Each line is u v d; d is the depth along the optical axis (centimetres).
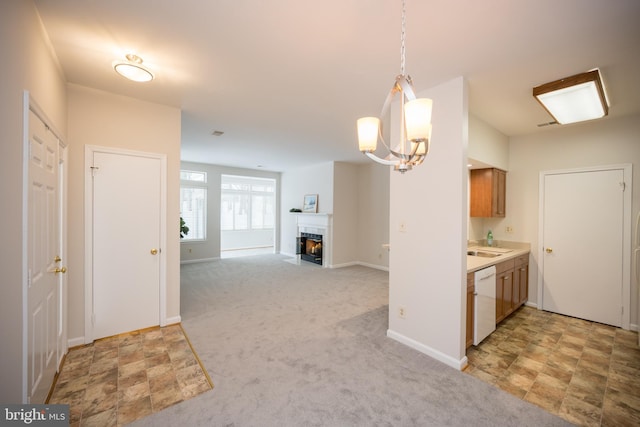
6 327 132
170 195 330
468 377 230
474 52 207
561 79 243
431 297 262
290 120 378
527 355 267
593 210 354
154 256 321
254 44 204
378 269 666
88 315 282
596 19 167
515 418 184
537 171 397
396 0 155
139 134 308
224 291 475
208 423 178
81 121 277
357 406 194
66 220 262
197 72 246
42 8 166
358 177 736
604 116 306
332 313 374
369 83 266
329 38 195
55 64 220
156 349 273
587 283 357
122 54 218
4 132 128
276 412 188
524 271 392
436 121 260
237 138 476
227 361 252
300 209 802
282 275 598
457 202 244
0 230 125
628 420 183
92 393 207
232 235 1017
